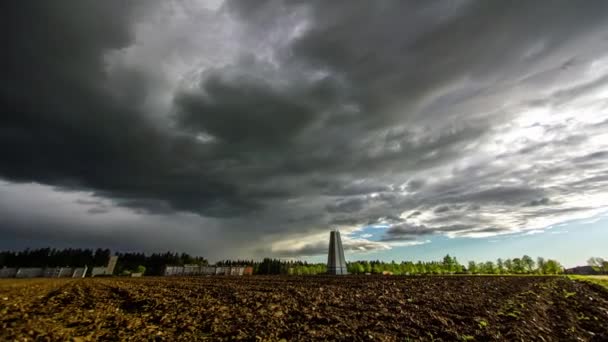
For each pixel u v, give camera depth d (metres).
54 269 69.50
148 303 16.11
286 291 24.33
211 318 12.62
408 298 20.72
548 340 11.00
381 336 10.51
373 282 36.66
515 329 11.51
